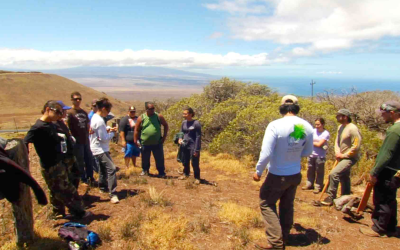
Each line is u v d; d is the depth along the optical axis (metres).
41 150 4.03
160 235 3.93
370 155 8.48
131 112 7.64
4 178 2.85
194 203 5.32
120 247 3.70
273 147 3.38
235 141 9.80
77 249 3.57
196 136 6.80
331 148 8.38
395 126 3.81
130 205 5.08
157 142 7.28
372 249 3.79
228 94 14.27
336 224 4.57
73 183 4.70
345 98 12.40
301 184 7.00
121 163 9.00
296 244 3.91
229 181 7.21
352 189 6.52
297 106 3.58
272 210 3.63
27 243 3.67
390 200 4.06
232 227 4.33
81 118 5.96
